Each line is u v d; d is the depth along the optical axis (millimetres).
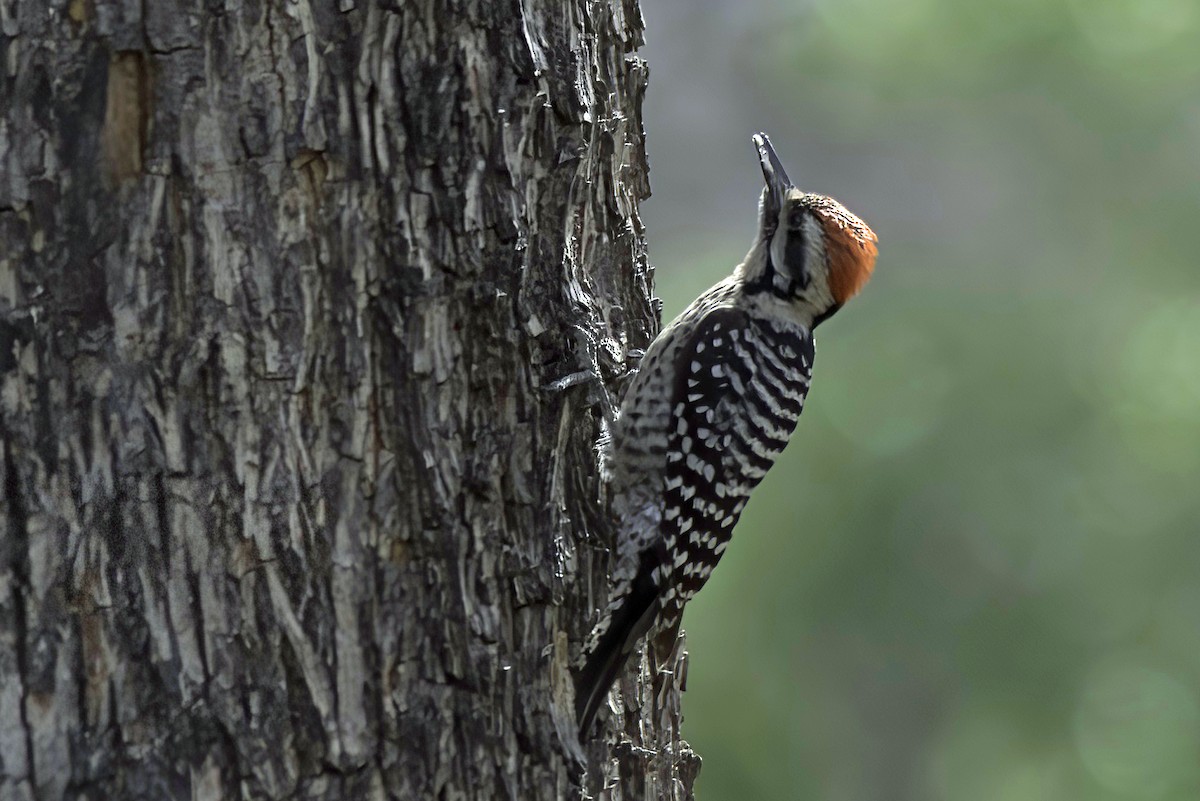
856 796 26984
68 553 7125
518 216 8047
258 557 7391
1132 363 25656
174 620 7258
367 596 7617
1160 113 27234
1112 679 25734
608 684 8953
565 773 8344
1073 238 28531
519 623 8180
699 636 25359
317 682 7480
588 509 9188
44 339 7098
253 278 7359
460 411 7910
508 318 8047
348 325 7570
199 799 7250
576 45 8570
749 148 46125
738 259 30438
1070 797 26781
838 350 26031
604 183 9633
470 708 7883
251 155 7328
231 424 7348
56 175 7070
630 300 10344
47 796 7062
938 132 31125
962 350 26000
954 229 33469
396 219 7660
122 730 7160
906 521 24953
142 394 7219
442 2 7703
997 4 27688
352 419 7586
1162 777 26000
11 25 6988
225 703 7301
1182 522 24781
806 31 31703
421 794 7715
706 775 24906
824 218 11906
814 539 25031
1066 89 27672
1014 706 25844
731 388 11156
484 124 7879
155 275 7219
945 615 25047
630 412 10367
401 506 7723
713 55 46594
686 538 10820
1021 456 25391
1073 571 25234
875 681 25609
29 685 7066
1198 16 26375
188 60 7191
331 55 7461
